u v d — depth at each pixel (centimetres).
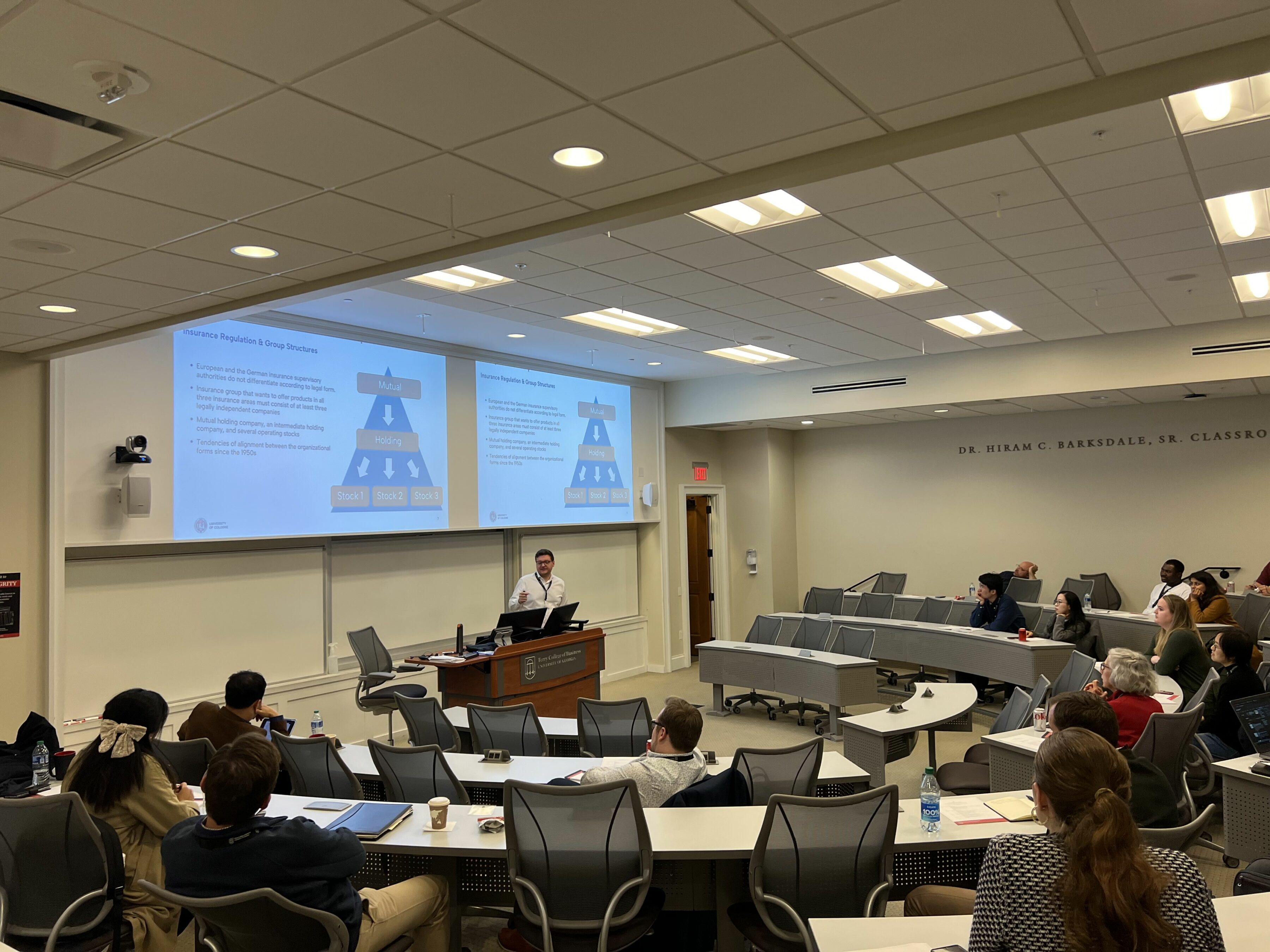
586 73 232
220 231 341
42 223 325
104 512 580
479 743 483
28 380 550
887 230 485
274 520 686
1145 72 239
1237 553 934
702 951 329
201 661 647
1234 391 867
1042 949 152
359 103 243
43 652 550
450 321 733
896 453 1166
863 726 524
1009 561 1077
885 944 212
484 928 397
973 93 250
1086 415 1029
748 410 1073
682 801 333
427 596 833
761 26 212
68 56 213
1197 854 472
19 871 281
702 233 483
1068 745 166
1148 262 560
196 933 275
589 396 1022
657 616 1117
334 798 380
